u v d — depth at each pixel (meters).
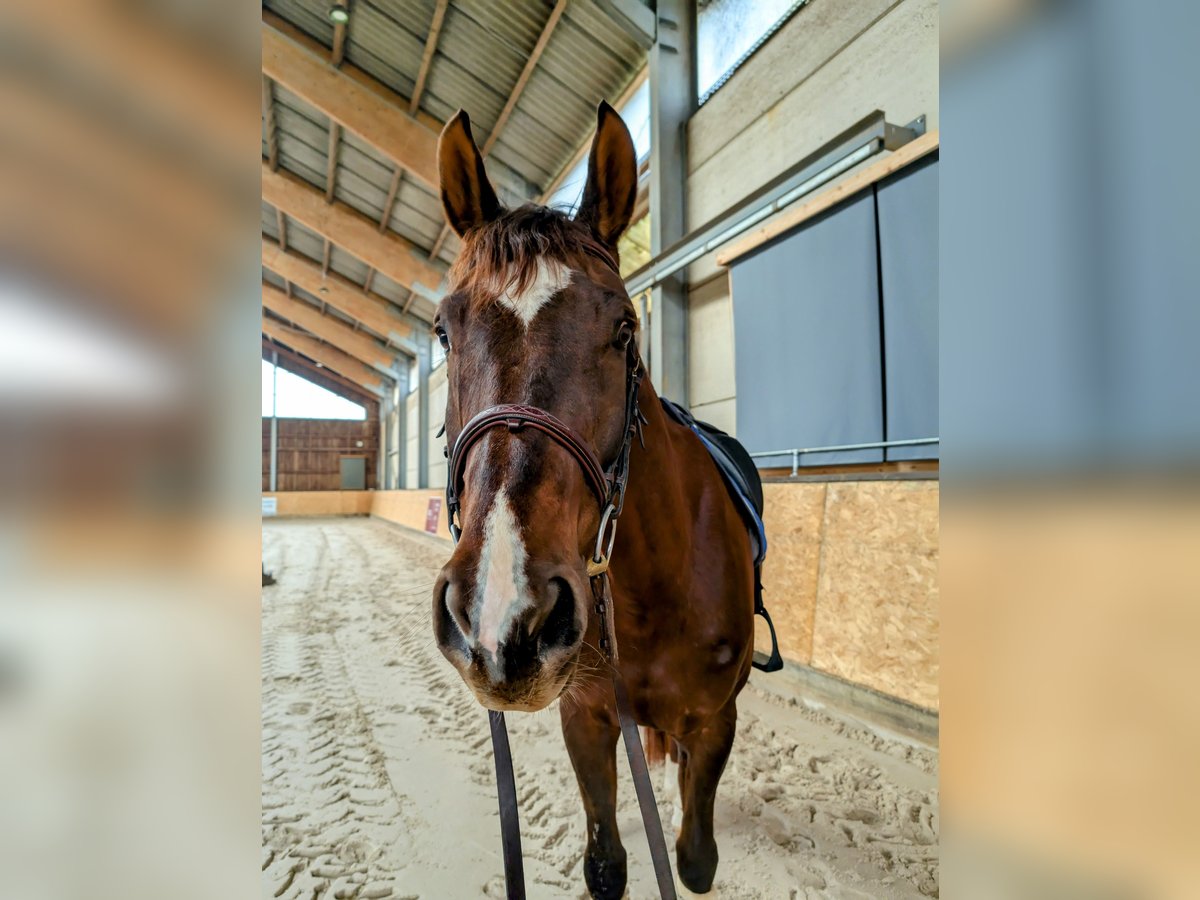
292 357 19.83
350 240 9.61
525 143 6.42
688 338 4.68
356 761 2.20
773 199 3.36
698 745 1.24
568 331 0.83
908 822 1.79
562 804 1.92
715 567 1.21
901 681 2.35
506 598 0.67
